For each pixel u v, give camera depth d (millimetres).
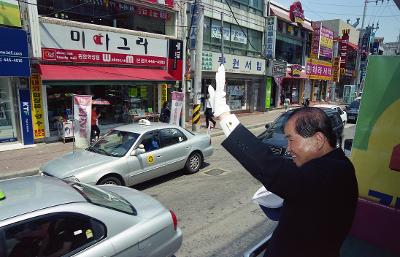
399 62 2295
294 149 1426
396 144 2314
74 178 5832
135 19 14664
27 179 3535
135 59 14281
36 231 2688
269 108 25625
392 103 2318
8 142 11109
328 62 34938
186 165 8227
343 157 1415
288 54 28000
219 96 1476
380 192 2393
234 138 1383
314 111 1427
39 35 10547
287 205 1334
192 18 14648
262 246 2092
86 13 12742
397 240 2312
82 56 12320
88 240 2945
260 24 23453
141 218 3477
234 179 8008
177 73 16203
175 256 4410
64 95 12414
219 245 4715
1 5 9602
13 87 10906
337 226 1268
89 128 9648
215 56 19156
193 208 6148
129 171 6699
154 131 7477
